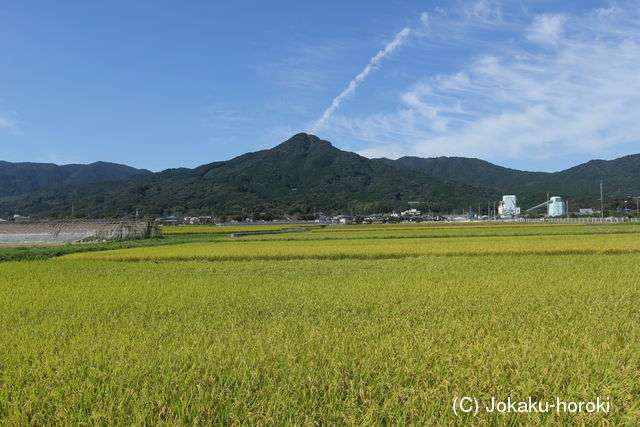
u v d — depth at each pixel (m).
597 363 6.40
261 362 6.62
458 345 7.35
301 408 5.20
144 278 18.28
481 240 39.78
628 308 10.50
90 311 11.47
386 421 4.98
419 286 14.40
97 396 5.69
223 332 8.63
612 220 103.31
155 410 5.31
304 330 8.79
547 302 11.34
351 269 20.52
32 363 7.13
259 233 74.88
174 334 8.60
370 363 6.48
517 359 6.53
